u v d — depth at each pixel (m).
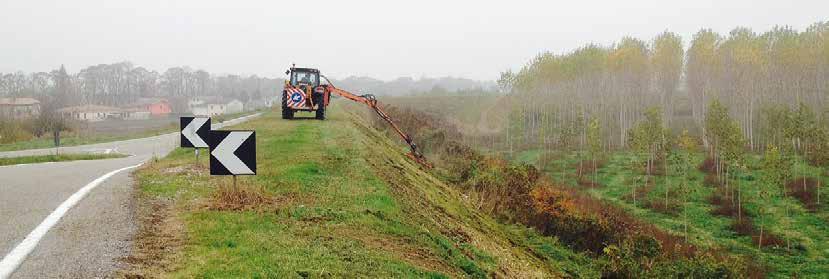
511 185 22.23
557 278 14.10
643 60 62.09
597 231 20.20
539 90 71.94
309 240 7.43
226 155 8.82
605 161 49.75
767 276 23.06
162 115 121.19
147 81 161.12
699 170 43.72
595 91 66.75
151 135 42.22
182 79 171.50
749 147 51.62
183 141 13.10
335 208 9.44
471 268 9.46
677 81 61.81
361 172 13.30
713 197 35.38
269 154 14.70
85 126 70.06
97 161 18.64
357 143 18.81
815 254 25.61
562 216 20.92
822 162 38.19
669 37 62.06
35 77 131.62
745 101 54.28
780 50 51.56
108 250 6.28
